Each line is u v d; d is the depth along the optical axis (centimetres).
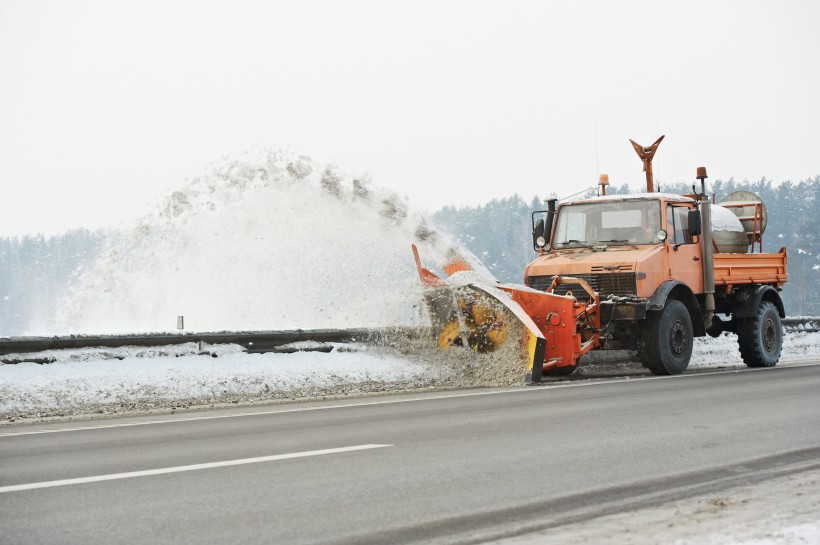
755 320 1895
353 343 1583
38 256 13712
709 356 2155
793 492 628
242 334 1439
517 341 1473
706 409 1060
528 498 611
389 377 1482
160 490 644
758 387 1327
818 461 736
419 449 797
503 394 1277
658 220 1694
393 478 675
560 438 850
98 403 1223
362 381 1452
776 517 560
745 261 1889
